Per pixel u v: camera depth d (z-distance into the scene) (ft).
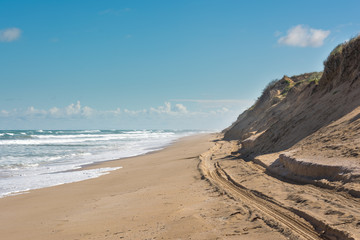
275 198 23.52
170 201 26.23
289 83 131.95
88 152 94.07
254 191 26.96
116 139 190.60
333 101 46.47
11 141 151.64
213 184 31.78
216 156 60.29
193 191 29.66
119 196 30.83
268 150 49.65
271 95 128.57
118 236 18.49
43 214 26.58
